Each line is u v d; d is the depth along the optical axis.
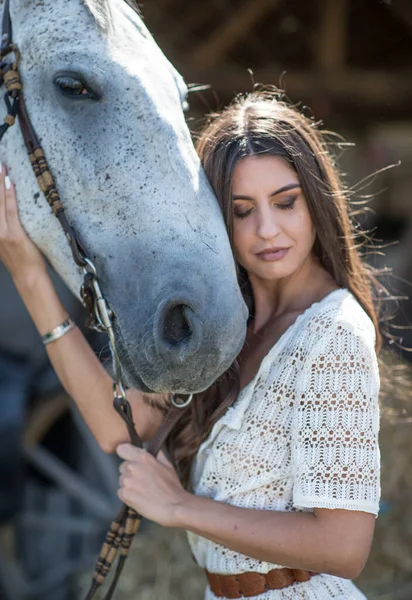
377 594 3.11
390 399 3.65
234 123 1.30
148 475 1.33
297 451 1.21
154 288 1.20
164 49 5.27
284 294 1.40
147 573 3.25
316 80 5.21
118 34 1.28
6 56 1.32
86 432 3.30
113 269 1.24
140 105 1.24
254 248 1.30
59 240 1.33
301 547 1.19
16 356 2.84
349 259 1.39
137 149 1.24
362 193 7.48
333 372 1.21
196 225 1.22
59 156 1.27
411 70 5.49
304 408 1.21
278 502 1.28
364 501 1.17
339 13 5.07
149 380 1.21
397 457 3.52
